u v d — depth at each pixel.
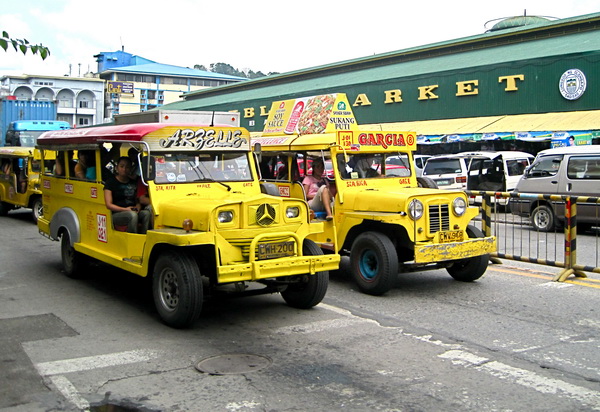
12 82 48.66
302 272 6.86
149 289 8.67
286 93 38.75
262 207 6.69
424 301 8.02
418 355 5.84
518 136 24.30
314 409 4.61
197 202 6.88
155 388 5.04
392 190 8.66
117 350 6.00
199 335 6.52
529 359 5.72
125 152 7.86
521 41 31.44
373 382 5.15
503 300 8.04
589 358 5.75
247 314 7.36
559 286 8.83
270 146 10.12
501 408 4.61
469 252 8.34
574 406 4.65
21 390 5.00
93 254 8.11
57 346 6.12
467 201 8.63
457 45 34.22
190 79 94.25
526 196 9.70
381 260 8.11
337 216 8.95
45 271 9.95
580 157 14.27
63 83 49.72
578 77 25.06
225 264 6.52
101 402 4.77
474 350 5.98
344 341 6.29
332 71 41.75
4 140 27.62
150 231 6.75
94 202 8.16
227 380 5.21
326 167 9.11
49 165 9.95
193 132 7.55
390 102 32.97
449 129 27.97
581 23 28.84
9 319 7.11
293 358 5.77
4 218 17.42
